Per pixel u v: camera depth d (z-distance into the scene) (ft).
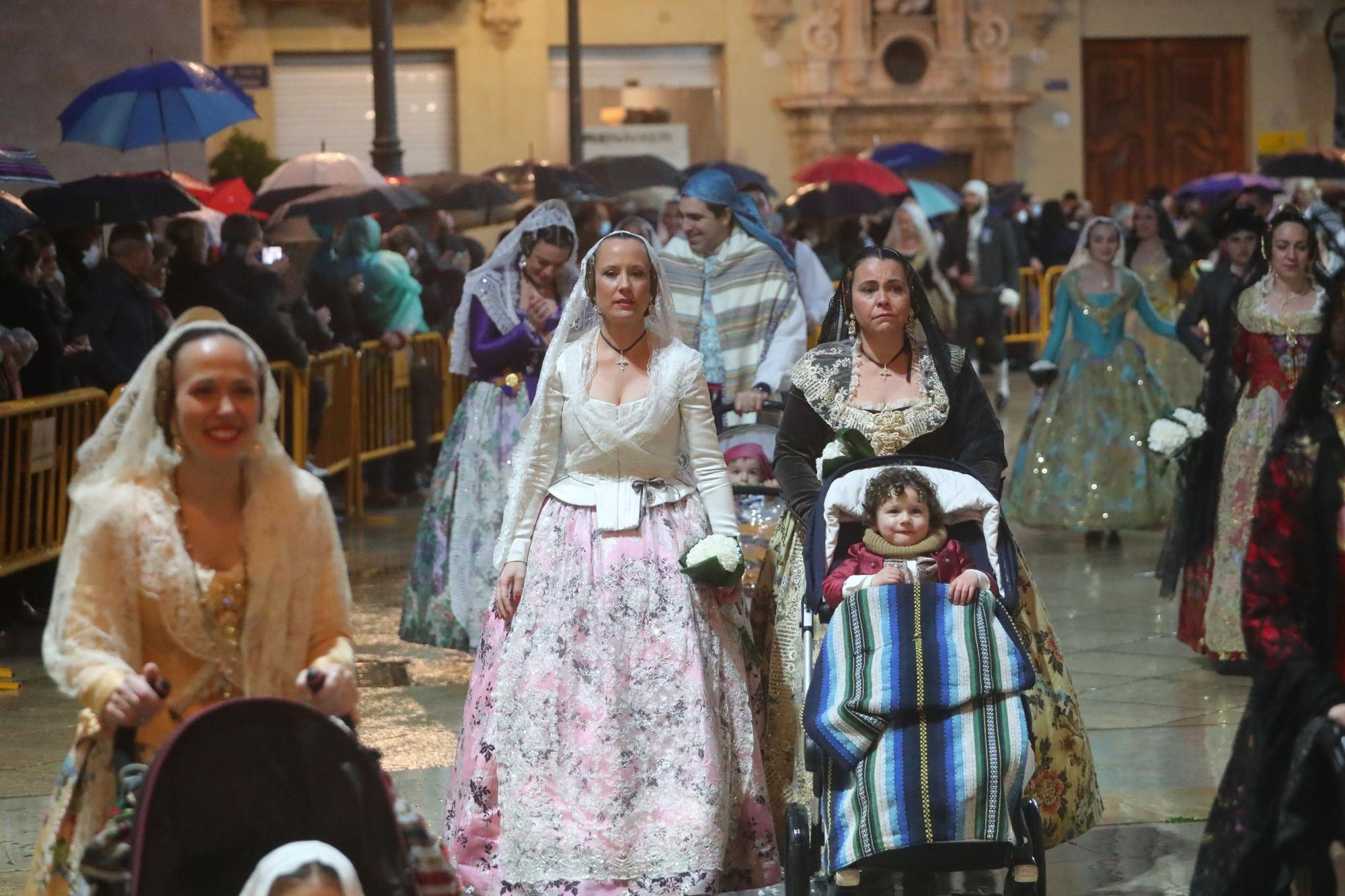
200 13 80.23
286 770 17.12
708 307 40.70
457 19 147.74
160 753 16.56
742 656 26.81
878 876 27.71
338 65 147.54
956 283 94.38
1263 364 40.01
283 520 19.25
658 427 26.68
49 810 19.17
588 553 26.23
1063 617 47.19
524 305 39.81
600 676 25.58
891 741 24.17
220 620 19.10
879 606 24.80
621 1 149.59
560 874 24.80
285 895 16.03
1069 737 26.91
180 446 19.19
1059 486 57.41
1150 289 66.23
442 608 39.78
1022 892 24.12
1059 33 155.33
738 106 151.84
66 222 54.08
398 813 18.11
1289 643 19.97
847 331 28.76
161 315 52.01
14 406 44.80
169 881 16.56
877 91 151.74
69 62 79.56
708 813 25.03
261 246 58.13
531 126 149.07
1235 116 161.79
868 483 26.03
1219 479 40.86
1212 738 35.40
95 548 18.71
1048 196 156.66
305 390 58.13
